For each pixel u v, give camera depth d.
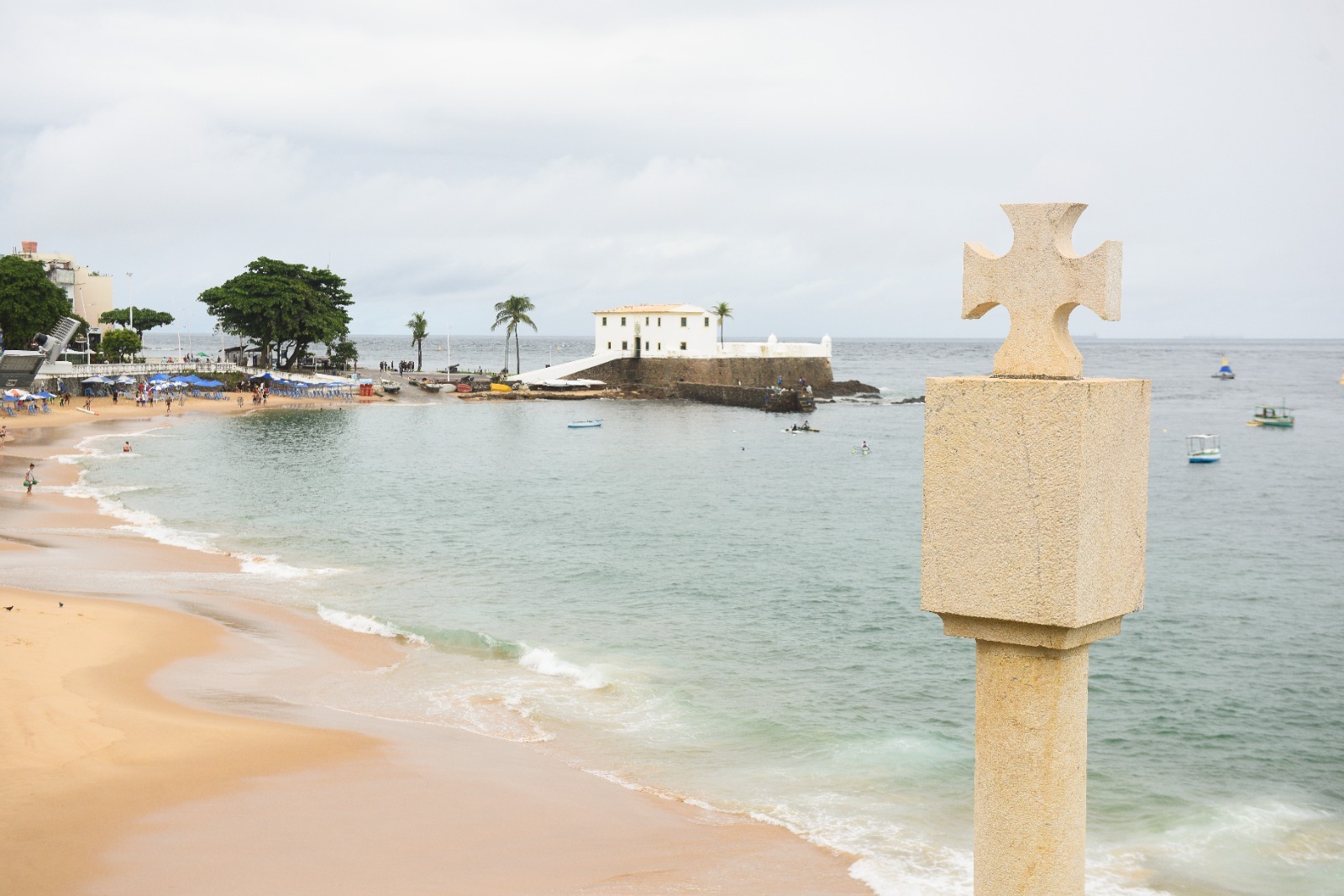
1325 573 53.38
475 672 35.72
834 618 43.94
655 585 50.00
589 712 32.16
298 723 29.75
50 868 20.95
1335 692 34.72
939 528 6.42
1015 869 6.43
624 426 134.88
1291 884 22.64
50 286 131.88
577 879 21.80
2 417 121.12
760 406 155.00
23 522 61.16
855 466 99.81
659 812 25.22
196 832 22.78
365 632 40.03
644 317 174.62
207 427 122.31
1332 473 95.31
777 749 29.48
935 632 41.69
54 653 33.94
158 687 32.00
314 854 22.20
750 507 75.31
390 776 26.34
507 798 25.47
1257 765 28.94
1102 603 6.23
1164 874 23.03
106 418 125.06
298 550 56.53
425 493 79.81
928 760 28.70
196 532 60.84
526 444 115.19
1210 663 37.75
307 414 139.62
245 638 38.47
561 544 60.31
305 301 168.62
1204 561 56.59
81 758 26.02
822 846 23.61
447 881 21.48
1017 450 6.12
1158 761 29.22
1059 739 6.32
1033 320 6.38
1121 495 6.33
